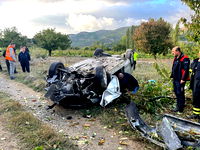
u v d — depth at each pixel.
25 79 8.39
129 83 5.60
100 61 6.44
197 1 5.03
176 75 4.65
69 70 5.56
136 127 3.59
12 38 28.67
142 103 4.95
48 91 4.74
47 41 25.70
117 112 4.73
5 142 3.23
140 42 26.25
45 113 4.73
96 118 4.50
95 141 3.49
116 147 3.29
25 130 3.61
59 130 3.87
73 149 3.15
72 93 4.73
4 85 7.59
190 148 2.87
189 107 5.02
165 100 5.26
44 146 3.12
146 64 15.12
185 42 5.81
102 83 4.83
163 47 25.28
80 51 31.12
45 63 14.12
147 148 3.24
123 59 6.92
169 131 3.06
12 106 4.82
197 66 4.21
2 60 17.36
